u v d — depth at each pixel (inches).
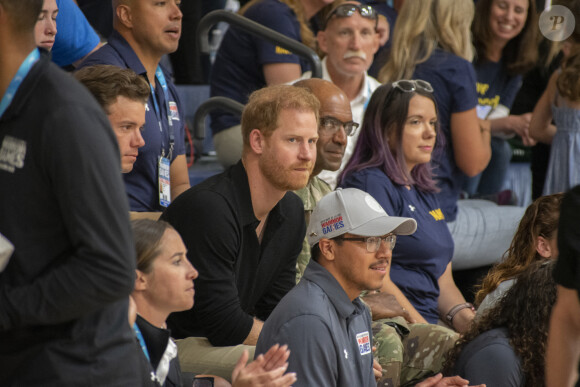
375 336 502.6
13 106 263.9
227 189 429.1
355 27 669.9
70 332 275.0
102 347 281.0
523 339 416.8
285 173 427.5
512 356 415.8
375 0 871.1
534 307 415.8
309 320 370.3
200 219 419.2
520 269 493.4
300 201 473.4
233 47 730.8
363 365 395.5
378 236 390.3
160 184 503.5
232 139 714.2
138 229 348.5
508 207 817.5
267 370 327.6
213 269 422.6
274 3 729.0
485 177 887.7
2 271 267.4
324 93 533.3
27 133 262.5
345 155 665.0
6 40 264.2
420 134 590.6
